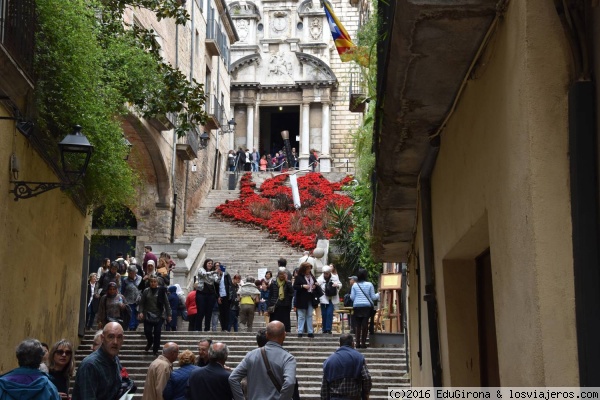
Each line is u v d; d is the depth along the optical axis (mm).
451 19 4684
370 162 12328
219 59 39312
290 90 48969
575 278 3629
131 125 24891
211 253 28922
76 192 13805
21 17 9320
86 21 11570
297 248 29141
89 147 10000
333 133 48719
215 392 7988
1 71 8781
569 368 3615
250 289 18125
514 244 4125
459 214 5941
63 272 13852
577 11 3777
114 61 13211
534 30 3859
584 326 3531
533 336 3744
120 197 13820
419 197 8336
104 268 19516
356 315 16625
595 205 3623
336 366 8398
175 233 30266
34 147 10891
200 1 34781
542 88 3822
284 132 47406
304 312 17188
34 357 5566
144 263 21188
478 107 5125
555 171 3760
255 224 32562
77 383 6102
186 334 17344
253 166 46156
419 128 6715
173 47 29297
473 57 5180
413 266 10695
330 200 33969
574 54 3764
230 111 45938
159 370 9078
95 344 7363
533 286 3738
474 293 6855
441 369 7320
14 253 10281
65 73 11008
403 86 5770
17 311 10602
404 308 15969
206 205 36031
